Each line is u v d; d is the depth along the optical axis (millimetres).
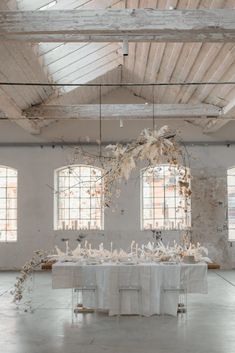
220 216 15047
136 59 11930
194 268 8078
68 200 15352
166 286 8156
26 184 15148
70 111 12508
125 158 8914
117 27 6816
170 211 15312
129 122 15258
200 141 15188
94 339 6781
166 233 15008
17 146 15195
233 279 12727
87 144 15180
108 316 8219
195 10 6777
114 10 6832
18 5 7945
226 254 15000
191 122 15234
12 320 7969
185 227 14875
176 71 11266
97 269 8234
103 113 12633
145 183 15414
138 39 7965
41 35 7867
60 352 6148
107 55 11852
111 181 9320
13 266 14953
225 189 15102
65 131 15203
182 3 8000
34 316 8258
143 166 15125
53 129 15203
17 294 9383
